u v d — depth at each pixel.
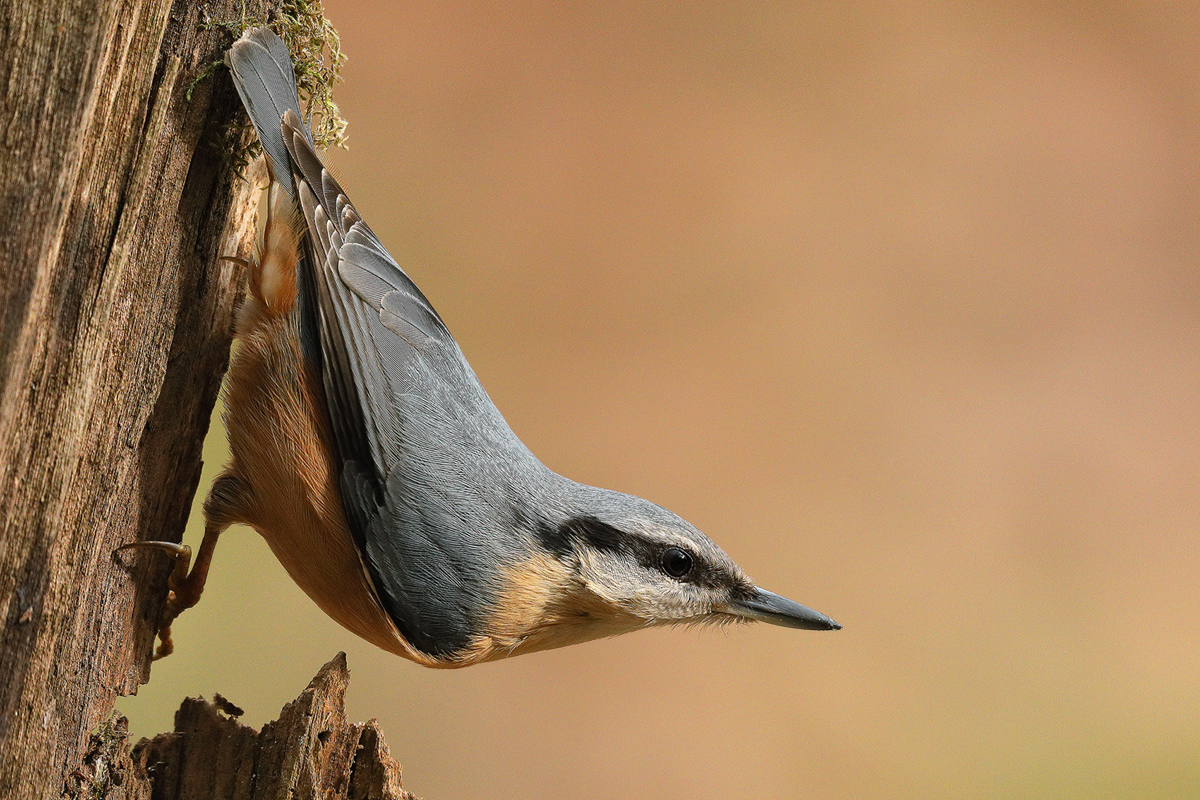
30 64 3.28
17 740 3.29
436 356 3.32
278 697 3.41
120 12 3.28
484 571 3.32
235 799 3.30
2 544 3.28
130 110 3.28
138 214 3.29
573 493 3.33
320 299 3.31
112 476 3.30
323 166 3.32
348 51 3.71
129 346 3.30
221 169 3.31
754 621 3.35
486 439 3.32
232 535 3.42
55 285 3.28
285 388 3.31
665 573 3.34
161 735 3.30
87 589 3.29
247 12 3.31
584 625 3.34
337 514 3.31
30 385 3.28
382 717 3.43
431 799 3.43
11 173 3.28
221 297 3.31
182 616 3.41
